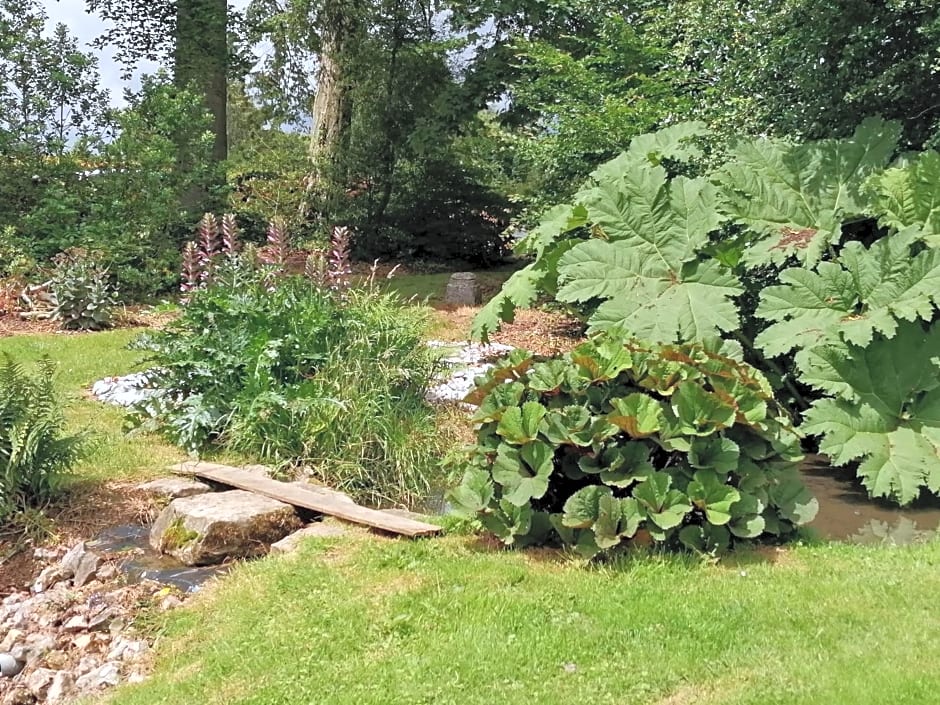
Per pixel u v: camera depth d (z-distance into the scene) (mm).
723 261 6762
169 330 7254
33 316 10938
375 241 17625
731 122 7500
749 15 7195
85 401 7500
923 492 5816
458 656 3523
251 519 4840
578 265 6586
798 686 3191
